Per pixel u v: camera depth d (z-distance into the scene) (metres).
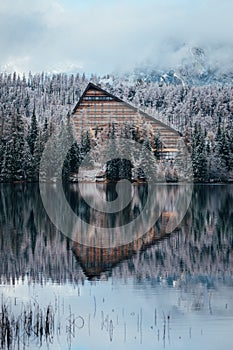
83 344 15.32
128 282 21.97
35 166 93.81
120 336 15.95
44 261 26.25
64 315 17.69
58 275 23.28
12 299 19.47
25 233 35.44
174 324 16.88
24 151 93.25
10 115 100.81
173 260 26.42
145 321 17.17
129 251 29.06
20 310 18.08
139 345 15.31
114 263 25.77
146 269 24.50
